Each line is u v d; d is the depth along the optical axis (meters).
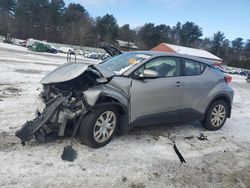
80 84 5.38
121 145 5.59
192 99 6.59
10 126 5.96
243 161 5.63
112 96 5.27
